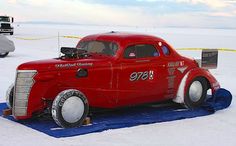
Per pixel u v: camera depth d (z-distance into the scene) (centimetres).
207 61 922
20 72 728
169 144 649
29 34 5859
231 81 1385
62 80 734
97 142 651
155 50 848
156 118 816
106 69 773
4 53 2166
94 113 849
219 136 704
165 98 877
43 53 2419
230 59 2272
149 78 833
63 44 3353
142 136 695
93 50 837
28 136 679
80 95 728
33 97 724
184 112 879
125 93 805
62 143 640
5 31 5081
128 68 800
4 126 745
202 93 917
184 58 895
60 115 708
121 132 718
